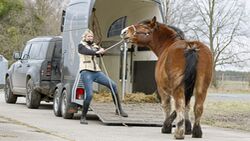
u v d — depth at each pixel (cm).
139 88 1600
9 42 4375
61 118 1527
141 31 1228
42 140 1002
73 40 1514
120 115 1381
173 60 1095
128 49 1617
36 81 1831
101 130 1240
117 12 1658
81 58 1386
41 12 4972
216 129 1415
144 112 1433
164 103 1190
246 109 2147
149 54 1562
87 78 1370
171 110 1205
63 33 1616
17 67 2031
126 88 1619
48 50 1856
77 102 1440
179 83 1081
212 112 1983
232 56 4394
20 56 2066
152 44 1227
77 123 1393
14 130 1146
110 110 1412
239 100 2875
